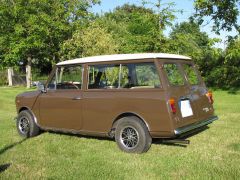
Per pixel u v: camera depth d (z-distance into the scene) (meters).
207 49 21.62
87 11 30.20
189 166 6.17
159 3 16.86
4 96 21.72
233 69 21.66
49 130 8.91
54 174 6.01
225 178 5.52
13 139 8.77
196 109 7.42
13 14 27.84
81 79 8.02
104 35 21.62
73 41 23.11
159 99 6.78
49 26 27.48
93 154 7.16
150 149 7.39
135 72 7.22
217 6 17.14
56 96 8.43
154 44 16.84
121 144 7.32
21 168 6.39
